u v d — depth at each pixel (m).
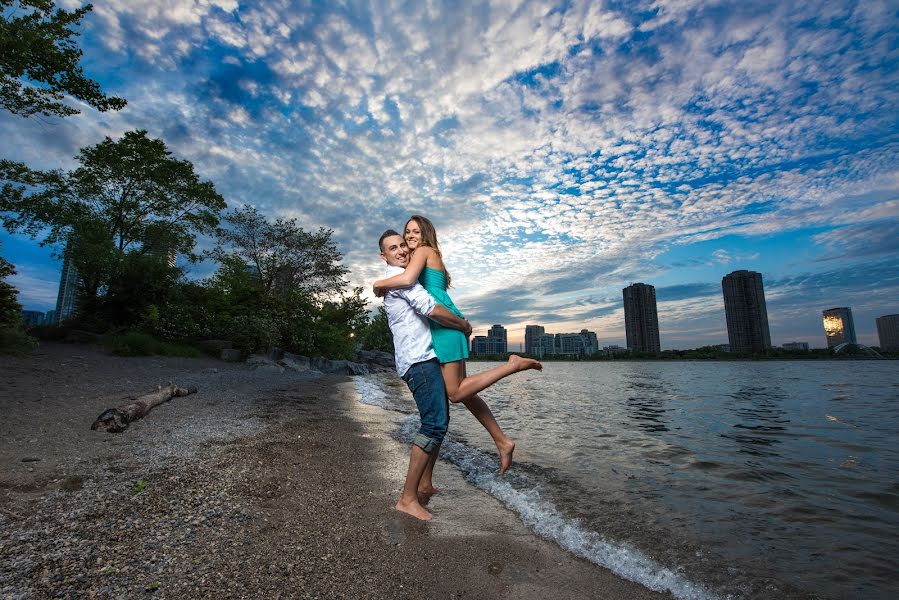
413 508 2.58
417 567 1.90
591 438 5.75
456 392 2.68
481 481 3.44
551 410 9.28
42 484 2.51
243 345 15.28
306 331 19.20
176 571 1.66
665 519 2.82
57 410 4.49
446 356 2.68
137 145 18.00
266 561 1.81
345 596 1.61
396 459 3.91
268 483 2.86
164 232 18.89
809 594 1.93
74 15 11.68
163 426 4.37
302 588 1.63
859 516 2.98
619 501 3.15
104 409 4.75
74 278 15.78
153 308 14.07
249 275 18.70
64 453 3.15
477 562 2.00
